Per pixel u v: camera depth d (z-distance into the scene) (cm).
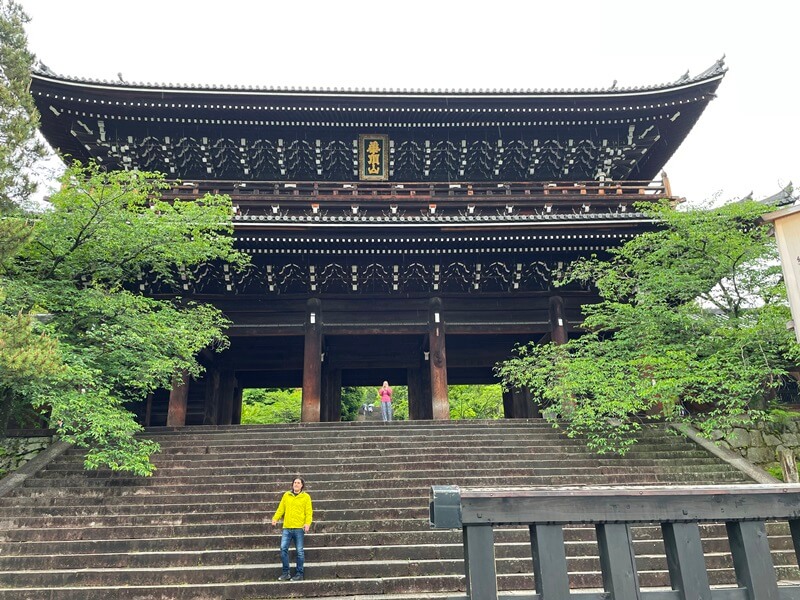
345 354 2862
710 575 1006
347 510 1230
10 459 1628
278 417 4047
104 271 1694
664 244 1859
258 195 2588
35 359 1081
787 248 848
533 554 399
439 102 2558
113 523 1200
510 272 2330
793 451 1716
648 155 3064
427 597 893
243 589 938
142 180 1681
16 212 1305
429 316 2286
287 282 2295
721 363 1648
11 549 1087
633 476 1431
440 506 380
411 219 2077
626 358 1848
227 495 1310
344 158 2822
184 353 1644
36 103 2483
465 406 4159
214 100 2492
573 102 2598
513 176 2919
